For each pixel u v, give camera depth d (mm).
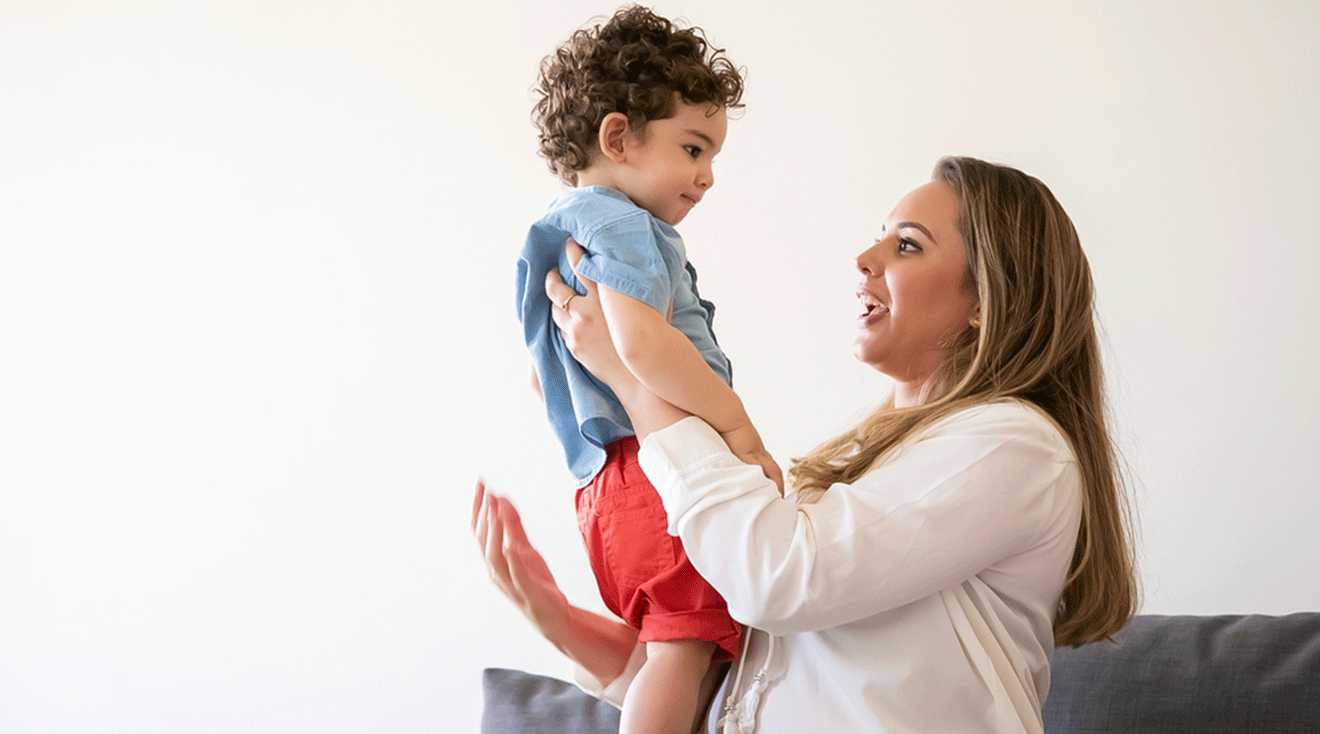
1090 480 1334
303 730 2662
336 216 2865
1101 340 2244
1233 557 2113
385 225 2838
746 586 1108
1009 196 1351
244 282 2883
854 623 1183
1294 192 2164
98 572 2818
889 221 1419
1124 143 2295
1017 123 2385
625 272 1198
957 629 1168
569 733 1683
